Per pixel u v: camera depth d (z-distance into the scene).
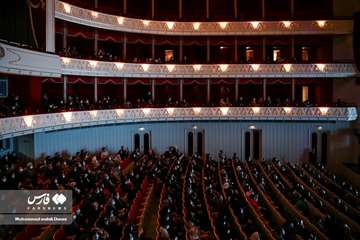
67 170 23.41
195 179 25.84
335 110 35.47
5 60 19.89
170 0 40.50
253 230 18.12
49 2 26.44
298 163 37.78
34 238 15.02
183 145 38.59
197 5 40.69
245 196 22.38
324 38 38.47
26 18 23.89
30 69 22.91
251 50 41.00
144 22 36.16
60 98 31.48
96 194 19.53
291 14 39.38
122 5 38.62
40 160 27.22
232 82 38.47
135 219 19.34
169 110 36.44
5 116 21.09
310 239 17.56
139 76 35.75
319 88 39.25
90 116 30.61
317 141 37.53
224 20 37.31
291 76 36.72
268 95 40.59
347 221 20.64
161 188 24.23
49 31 26.50
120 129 35.84
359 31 35.09
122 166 28.67
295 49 40.75
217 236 17.23
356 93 36.53
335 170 37.19
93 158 26.81
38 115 24.67
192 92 40.59
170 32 37.09
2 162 22.84
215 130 38.47
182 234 17.64
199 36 38.62
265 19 37.09
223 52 41.09
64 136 29.97
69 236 16.23
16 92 27.16
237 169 28.30
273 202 23.12
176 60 39.09
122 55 38.19
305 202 21.39
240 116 36.62
